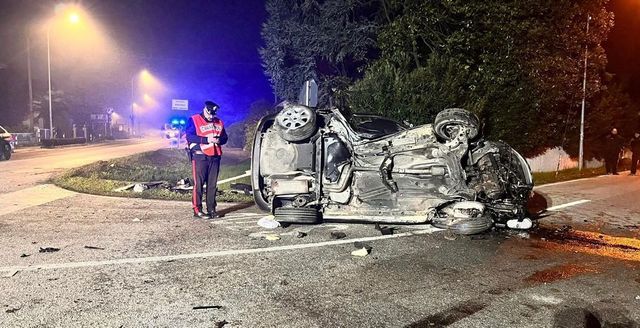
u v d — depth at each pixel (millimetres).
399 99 11477
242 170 14203
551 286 4711
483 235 6711
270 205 7125
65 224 7074
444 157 6562
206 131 7535
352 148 6875
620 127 22578
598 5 16719
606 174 17750
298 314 3947
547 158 18062
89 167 14398
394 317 3918
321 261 5371
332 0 17859
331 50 18266
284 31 19750
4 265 5074
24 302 4094
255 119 22156
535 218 8305
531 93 15180
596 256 5852
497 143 7055
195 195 7605
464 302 4254
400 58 14992
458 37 14695
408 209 6723
